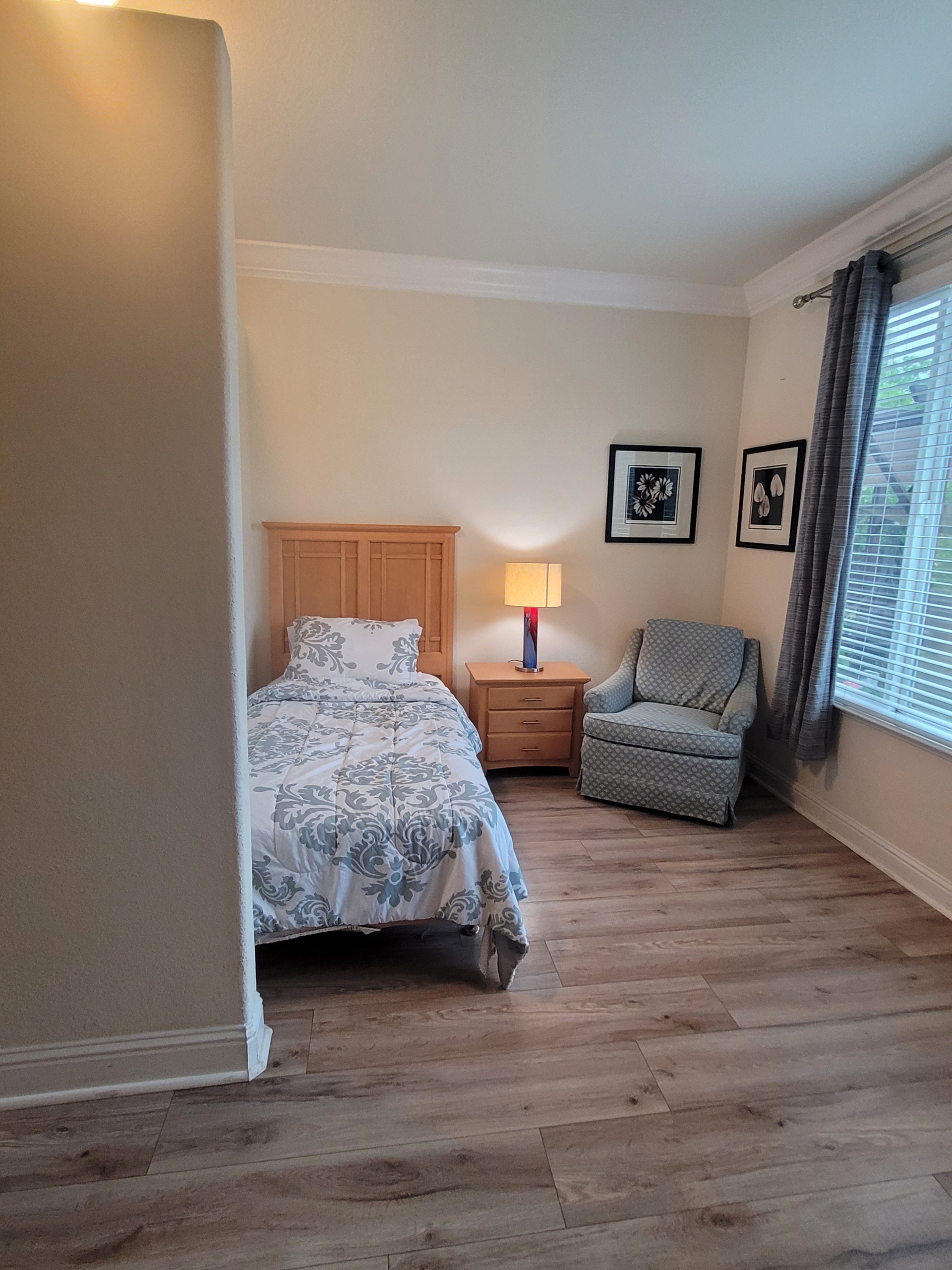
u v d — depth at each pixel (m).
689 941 2.18
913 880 2.52
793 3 1.58
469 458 3.54
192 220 1.28
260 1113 1.51
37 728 1.37
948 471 2.39
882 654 2.72
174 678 1.40
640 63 1.80
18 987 1.47
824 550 2.81
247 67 1.83
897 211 2.52
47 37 1.19
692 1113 1.54
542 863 2.68
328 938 2.18
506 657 3.78
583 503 3.68
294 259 3.17
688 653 3.53
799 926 2.28
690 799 3.05
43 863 1.42
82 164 1.23
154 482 1.33
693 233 2.88
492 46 1.74
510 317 3.45
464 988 1.94
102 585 1.34
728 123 2.07
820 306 3.03
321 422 3.38
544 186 2.48
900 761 2.59
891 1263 1.24
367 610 3.54
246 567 3.32
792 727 3.00
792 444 3.23
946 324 2.39
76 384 1.28
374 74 1.86
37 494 1.30
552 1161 1.41
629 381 3.61
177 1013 1.55
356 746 2.40
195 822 1.46
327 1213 1.30
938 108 1.99
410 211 2.71
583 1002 1.89
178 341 1.30
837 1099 1.59
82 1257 1.21
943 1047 1.75
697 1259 1.23
